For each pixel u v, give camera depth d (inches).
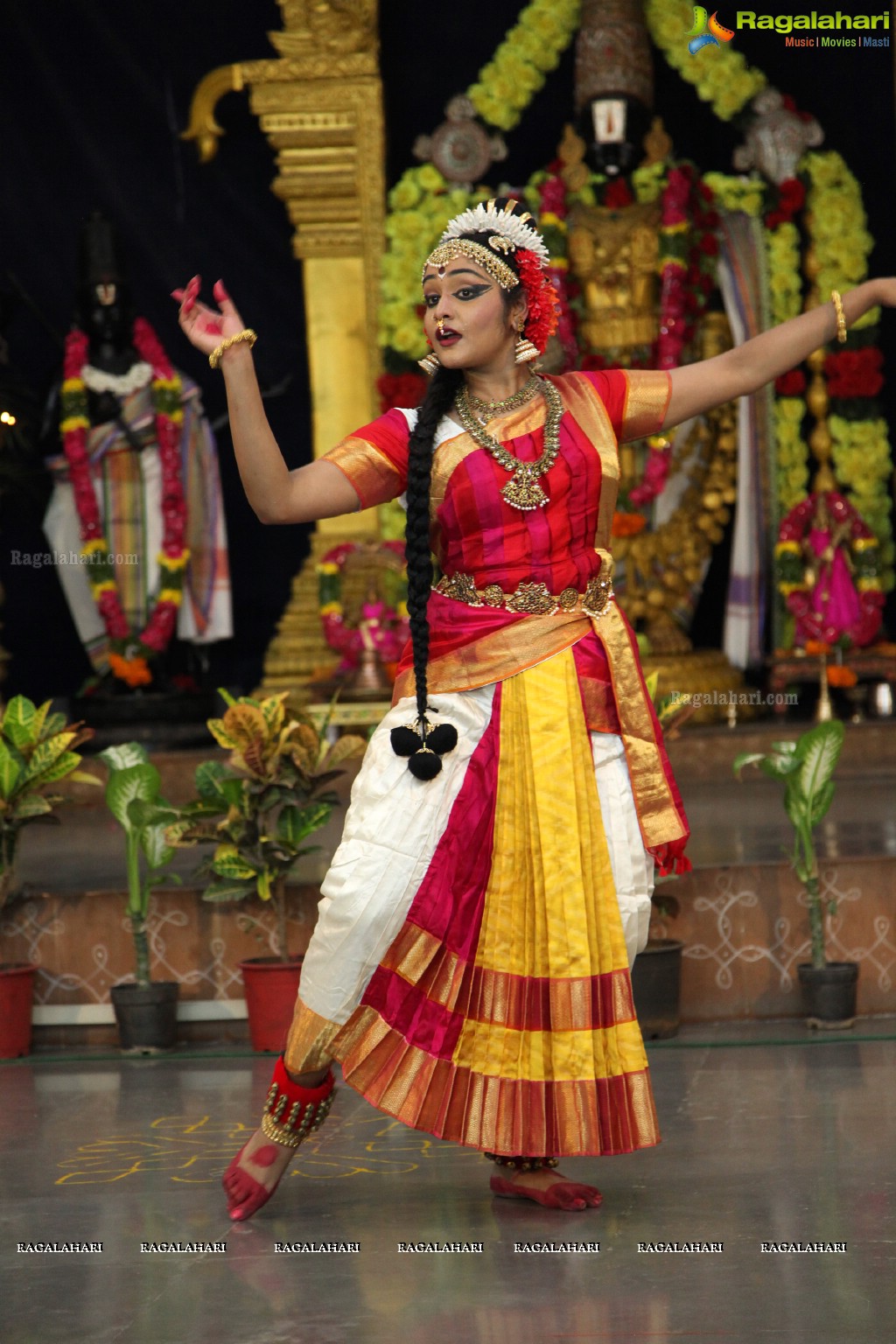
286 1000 430.6
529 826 278.4
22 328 900.6
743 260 855.7
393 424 290.2
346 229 884.6
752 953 452.1
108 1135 351.6
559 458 285.0
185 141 908.6
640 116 839.7
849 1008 434.9
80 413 821.2
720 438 863.7
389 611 839.7
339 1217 285.7
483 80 863.1
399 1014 279.0
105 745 795.4
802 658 842.8
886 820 579.2
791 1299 235.9
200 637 856.3
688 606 872.9
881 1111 347.9
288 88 876.6
